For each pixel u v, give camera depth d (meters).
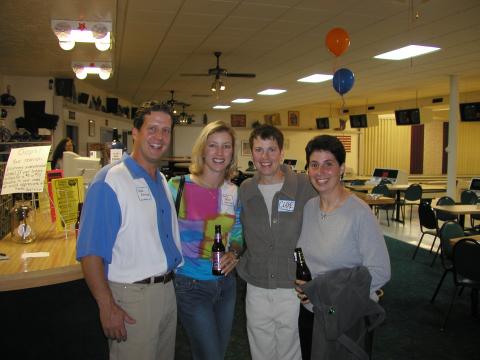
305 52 6.69
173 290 1.83
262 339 2.07
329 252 1.76
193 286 1.95
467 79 9.21
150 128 1.72
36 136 6.62
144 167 1.77
